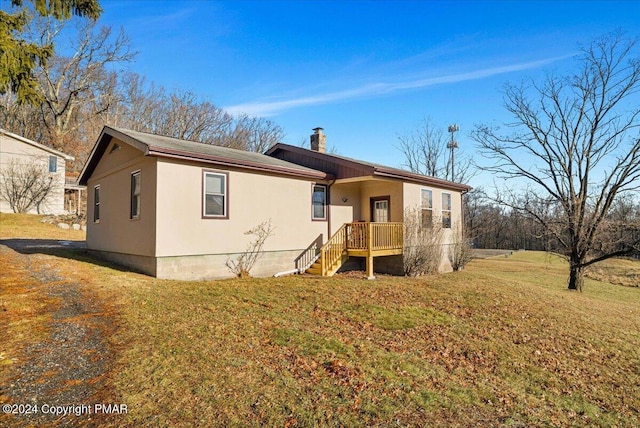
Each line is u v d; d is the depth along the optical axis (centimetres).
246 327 531
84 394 318
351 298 777
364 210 1395
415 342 562
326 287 862
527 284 1274
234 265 977
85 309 555
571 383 495
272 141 3909
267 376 378
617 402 454
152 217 845
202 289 748
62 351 404
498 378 478
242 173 1002
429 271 1312
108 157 1129
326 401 340
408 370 446
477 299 876
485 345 589
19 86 768
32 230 1756
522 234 3672
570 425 377
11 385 327
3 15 741
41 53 792
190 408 306
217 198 946
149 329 485
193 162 897
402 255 1231
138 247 912
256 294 748
